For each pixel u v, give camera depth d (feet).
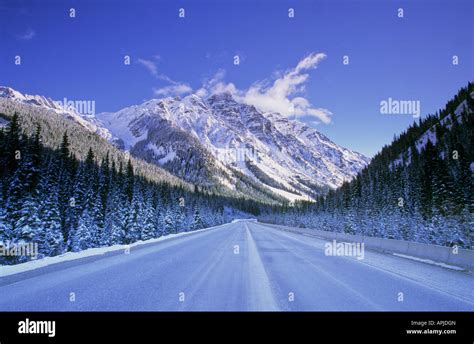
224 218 370.32
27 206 68.44
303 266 32.55
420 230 90.68
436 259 36.58
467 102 346.33
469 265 30.81
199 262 34.40
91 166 131.95
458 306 18.04
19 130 100.07
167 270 28.48
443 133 313.53
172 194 168.76
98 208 103.71
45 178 82.58
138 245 52.54
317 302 18.39
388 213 117.19
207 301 18.15
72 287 20.93
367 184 264.72
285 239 77.92
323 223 186.39
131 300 18.03
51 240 76.13
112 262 33.42
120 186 131.23
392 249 48.57
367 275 27.50
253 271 28.63
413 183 177.78
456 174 151.53
